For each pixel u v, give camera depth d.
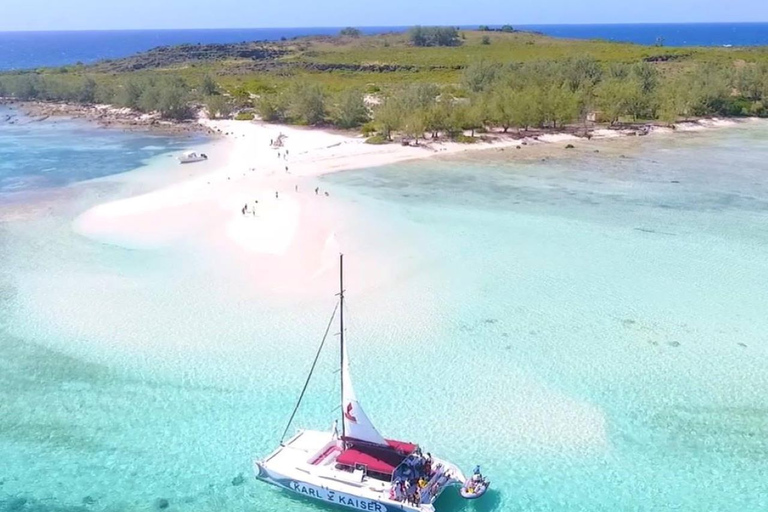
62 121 139.50
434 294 49.47
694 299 48.88
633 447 32.84
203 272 53.38
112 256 57.09
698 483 30.44
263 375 39.12
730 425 34.53
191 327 44.69
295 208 69.62
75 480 30.95
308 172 87.88
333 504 28.88
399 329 44.25
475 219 67.50
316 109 123.19
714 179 84.81
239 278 52.16
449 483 29.23
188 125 131.38
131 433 34.25
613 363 40.25
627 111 127.75
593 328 44.50
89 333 44.06
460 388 37.69
